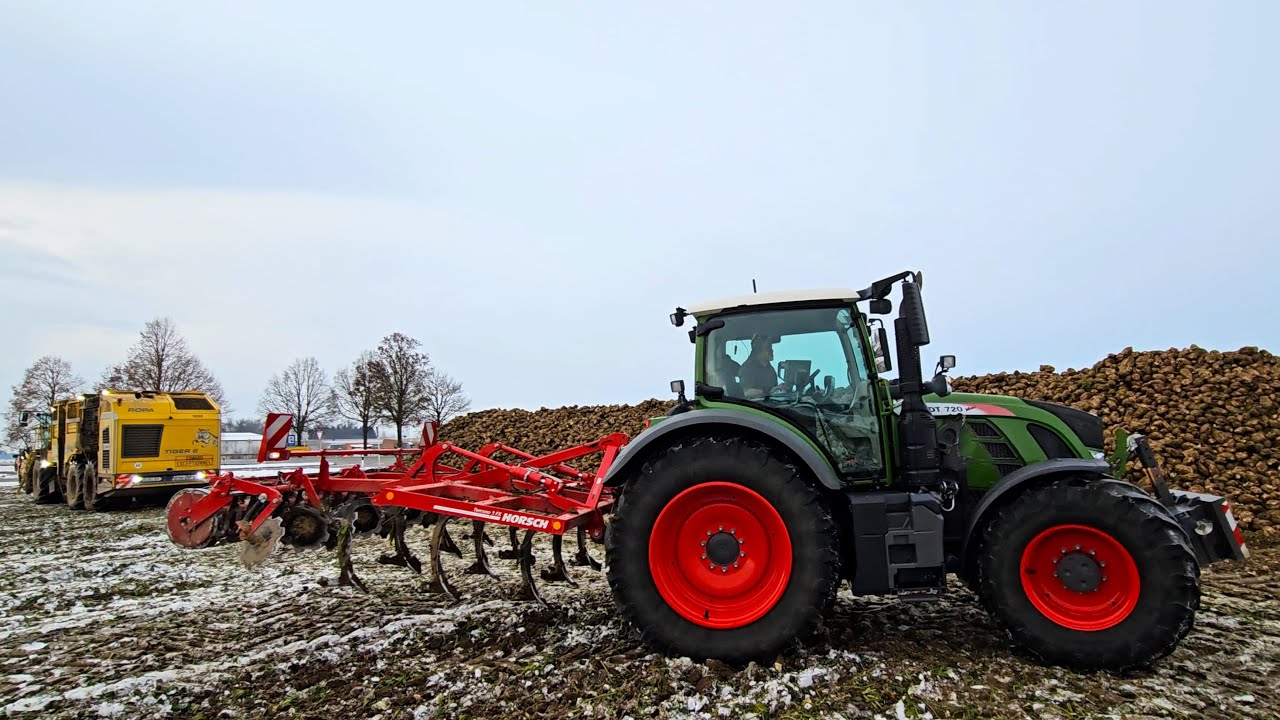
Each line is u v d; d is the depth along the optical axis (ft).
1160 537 10.60
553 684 10.59
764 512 11.53
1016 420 12.91
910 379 12.06
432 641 12.69
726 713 9.51
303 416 120.98
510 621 13.76
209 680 11.12
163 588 17.85
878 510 11.45
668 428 12.13
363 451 16.71
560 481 14.14
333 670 11.45
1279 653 11.50
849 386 12.75
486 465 17.51
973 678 10.55
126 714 10.00
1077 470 11.41
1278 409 25.52
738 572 11.65
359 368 106.32
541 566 19.56
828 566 11.16
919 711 9.48
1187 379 28.17
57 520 34.94
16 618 15.23
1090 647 10.70
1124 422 27.53
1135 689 10.12
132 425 37.88
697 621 11.35
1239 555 11.85
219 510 15.47
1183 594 10.48
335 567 19.84
